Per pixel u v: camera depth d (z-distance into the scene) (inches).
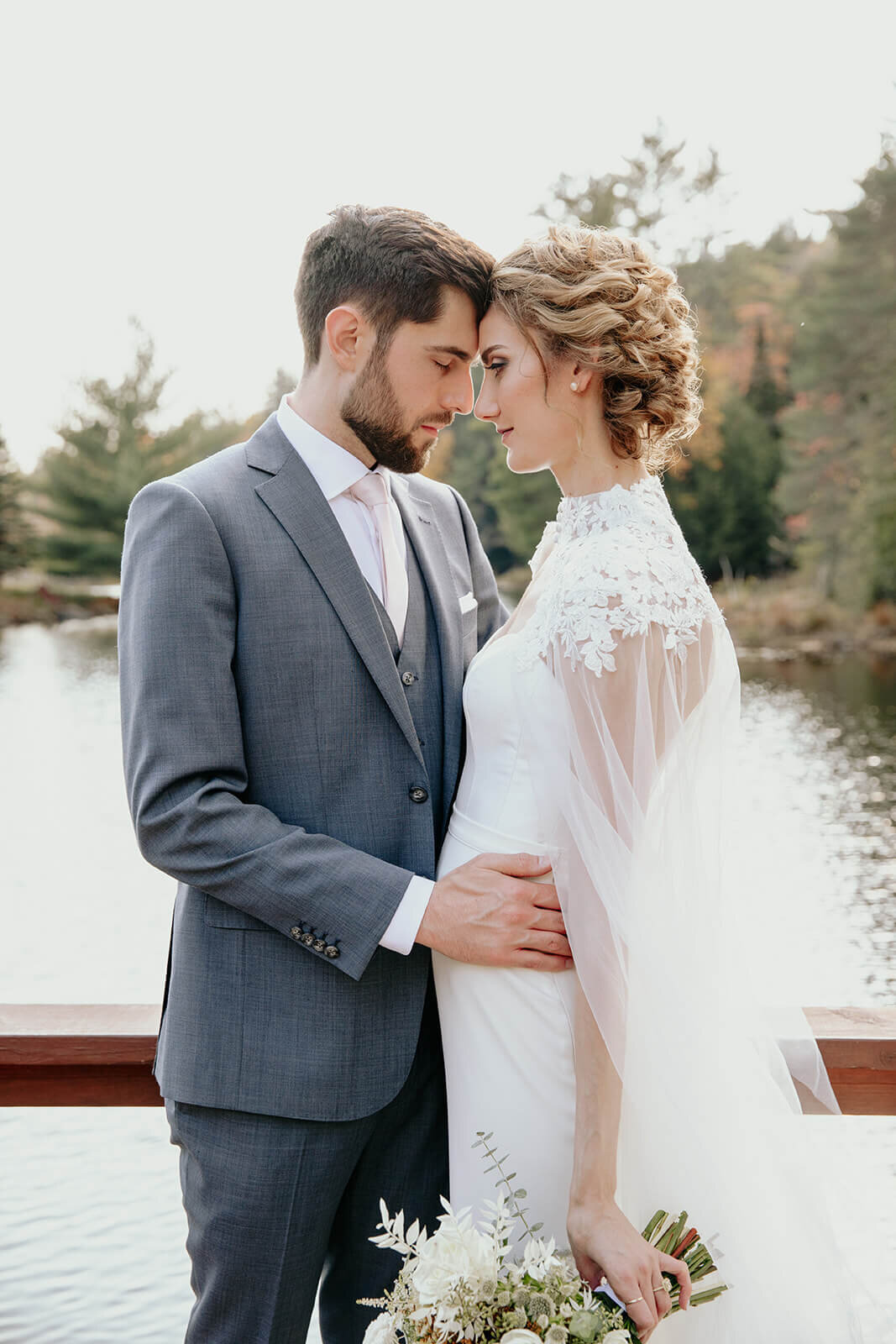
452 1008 64.1
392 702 65.6
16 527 1160.8
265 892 60.8
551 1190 60.9
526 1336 49.0
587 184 1104.8
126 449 1171.3
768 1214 56.7
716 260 1048.8
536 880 61.9
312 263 68.8
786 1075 60.3
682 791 58.3
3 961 234.8
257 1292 64.0
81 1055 69.9
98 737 542.3
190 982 64.5
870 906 249.6
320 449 68.4
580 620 57.6
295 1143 62.8
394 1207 69.9
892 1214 66.4
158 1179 102.5
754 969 64.2
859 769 437.1
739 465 976.3
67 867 319.9
